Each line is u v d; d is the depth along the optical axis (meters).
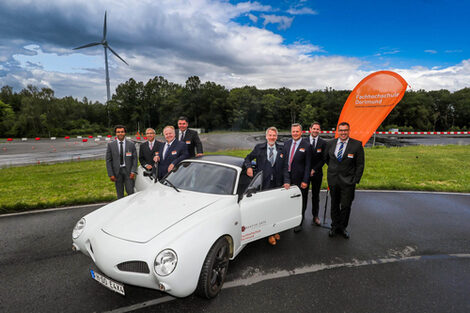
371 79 6.79
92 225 3.10
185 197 3.51
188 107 89.94
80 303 2.83
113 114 99.81
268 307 2.81
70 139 43.09
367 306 2.87
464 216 5.86
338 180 4.58
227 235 3.12
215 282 2.99
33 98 81.06
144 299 2.93
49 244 4.19
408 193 7.77
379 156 15.89
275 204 3.95
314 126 5.15
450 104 99.75
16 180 9.29
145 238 2.68
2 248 4.04
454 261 3.91
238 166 4.05
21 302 2.82
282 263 3.75
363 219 5.63
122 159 5.52
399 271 3.61
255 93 107.56
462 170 11.14
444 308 2.86
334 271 3.57
